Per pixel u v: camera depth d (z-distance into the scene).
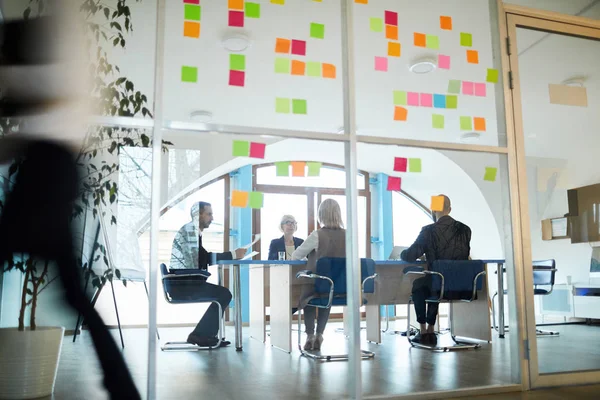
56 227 1.96
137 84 2.85
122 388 1.78
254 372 3.07
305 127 3.45
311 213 3.56
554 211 3.02
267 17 3.55
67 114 2.30
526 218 2.94
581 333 3.00
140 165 2.47
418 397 2.55
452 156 3.80
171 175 2.61
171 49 3.65
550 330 2.94
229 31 3.65
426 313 3.96
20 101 2.28
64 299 1.91
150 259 2.30
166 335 3.72
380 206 3.80
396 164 3.21
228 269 3.90
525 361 2.79
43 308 2.36
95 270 2.36
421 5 3.52
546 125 3.09
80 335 2.19
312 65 3.01
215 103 3.91
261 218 3.51
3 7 2.63
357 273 2.61
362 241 3.67
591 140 3.21
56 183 2.04
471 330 4.35
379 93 4.70
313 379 2.88
